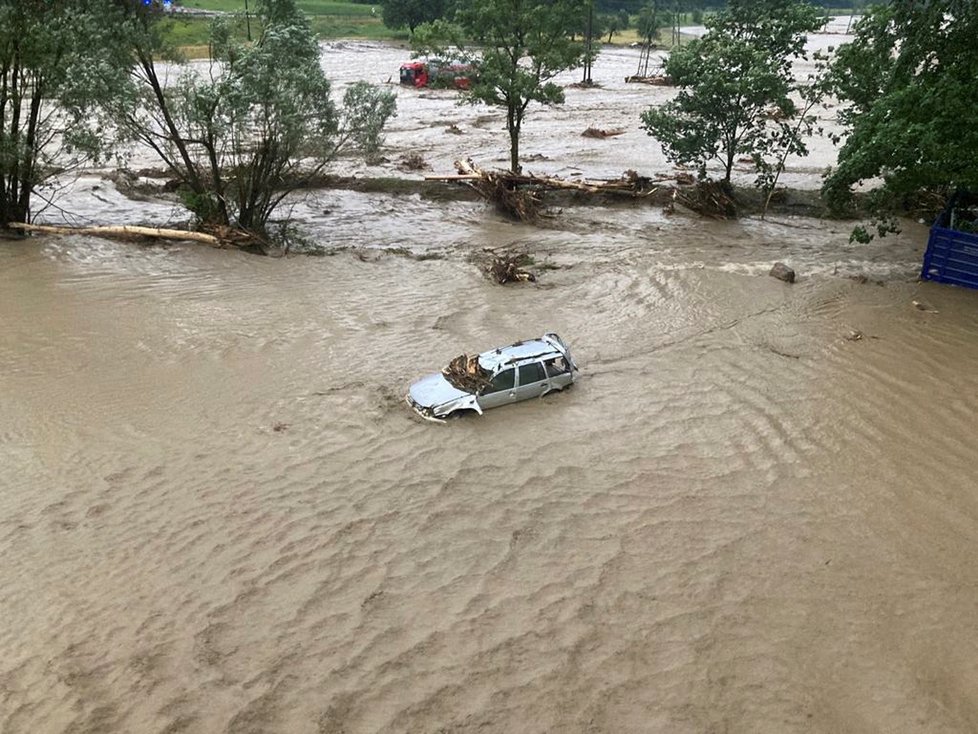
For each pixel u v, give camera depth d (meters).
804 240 26.23
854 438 13.53
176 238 24.31
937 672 8.85
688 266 22.97
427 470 12.66
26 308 18.89
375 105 26.64
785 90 28.28
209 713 8.34
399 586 10.16
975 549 10.78
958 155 18.53
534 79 30.83
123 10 24.05
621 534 11.21
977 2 18.81
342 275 22.42
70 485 12.14
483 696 8.58
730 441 13.60
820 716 8.33
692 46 29.77
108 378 15.64
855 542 10.99
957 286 20.83
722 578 10.34
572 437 13.75
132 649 9.13
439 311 19.66
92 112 24.55
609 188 31.00
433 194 32.12
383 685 8.70
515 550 10.88
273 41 24.27
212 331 18.03
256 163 25.75
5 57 22.48
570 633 9.42
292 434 13.69
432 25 33.44
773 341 17.62
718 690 8.66
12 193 23.92
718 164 37.28
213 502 11.78
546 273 22.73
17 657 9.03
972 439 13.36
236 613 9.67
